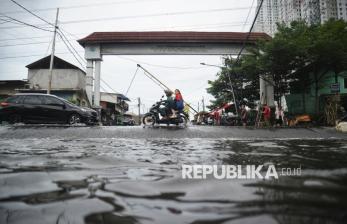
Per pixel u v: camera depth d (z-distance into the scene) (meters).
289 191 2.22
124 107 43.81
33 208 1.89
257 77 23.58
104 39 21.77
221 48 22.48
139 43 22.28
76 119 13.85
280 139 8.00
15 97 13.78
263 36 22.30
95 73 22.06
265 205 1.91
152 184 2.49
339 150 5.06
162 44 22.36
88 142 6.80
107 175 2.85
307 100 23.70
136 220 1.69
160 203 1.98
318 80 21.17
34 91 26.28
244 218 1.70
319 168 3.19
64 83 26.81
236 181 2.58
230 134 9.11
